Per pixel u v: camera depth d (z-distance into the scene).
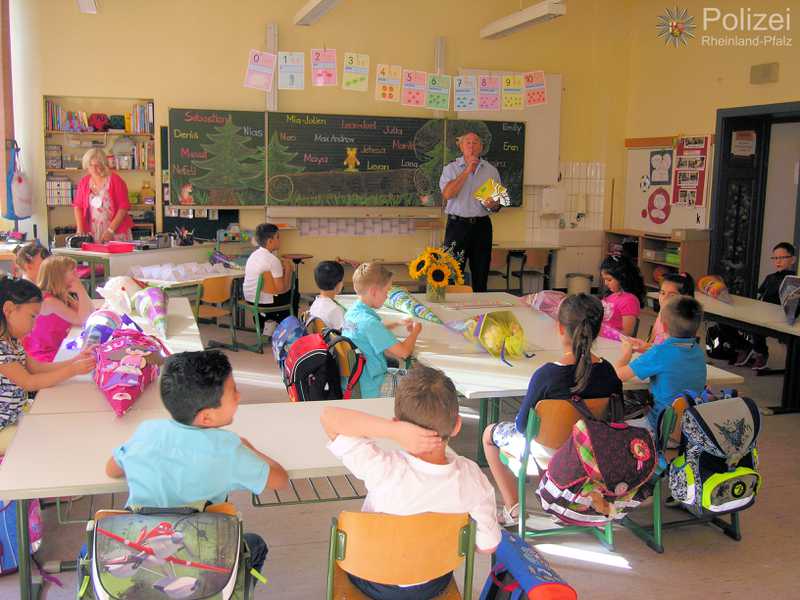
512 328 3.60
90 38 7.53
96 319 3.35
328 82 8.27
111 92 7.65
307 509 3.40
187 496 1.93
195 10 7.78
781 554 3.12
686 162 8.22
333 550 1.85
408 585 1.86
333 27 8.24
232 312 6.21
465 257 7.46
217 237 7.54
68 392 2.80
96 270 6.78
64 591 2.68
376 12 8.35
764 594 2.81
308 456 2.27
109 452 2.25
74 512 3.22
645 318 7.79
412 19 8.47
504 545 1.99
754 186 7.85
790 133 7.57
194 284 5.74
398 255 8.84
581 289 8.52
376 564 1.82
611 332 4.03
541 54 8.95
